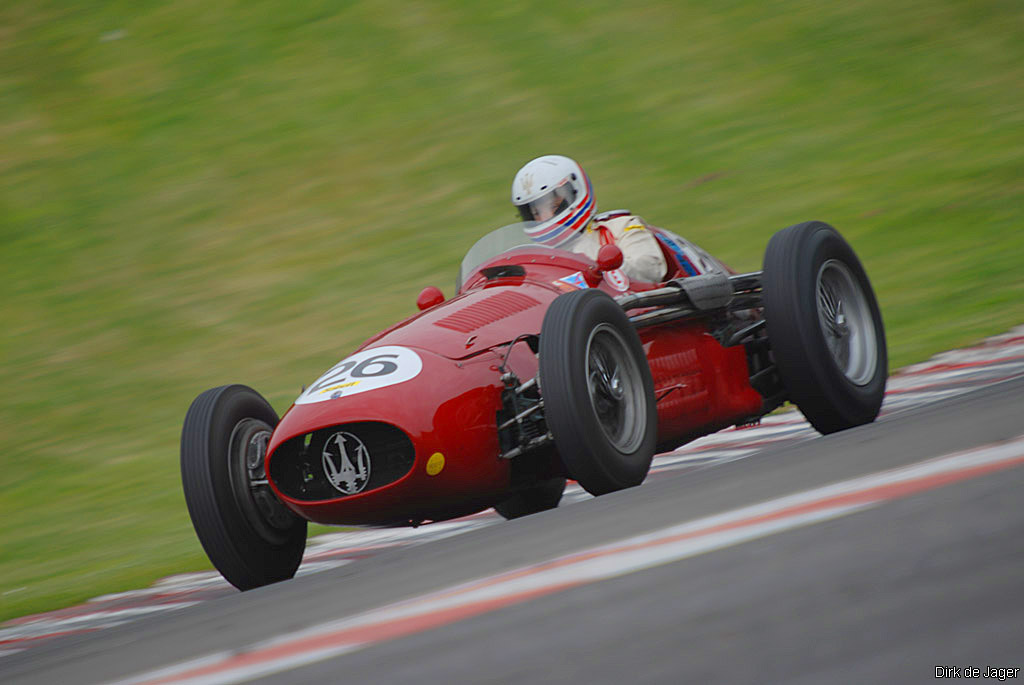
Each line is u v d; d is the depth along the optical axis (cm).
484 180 5906
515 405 1405
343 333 4559
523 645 475
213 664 599
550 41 7188
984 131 5656
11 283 5472
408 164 6162
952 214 4606
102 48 7656
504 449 1400
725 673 361
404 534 2103
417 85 6912
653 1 7525
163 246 5691
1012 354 2555
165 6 7994
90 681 684
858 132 5912
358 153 6331
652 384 1454
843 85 6438
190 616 1069
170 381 4378
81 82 7338
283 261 5372
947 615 370
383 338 1508
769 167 5628
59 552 2678
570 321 1340
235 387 1555
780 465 1005
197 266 5453
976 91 6203
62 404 4262
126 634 1055
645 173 5772
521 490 1486
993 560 431
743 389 1730
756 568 523
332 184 6072
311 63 7281
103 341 4828
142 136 6756
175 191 6194
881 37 6900
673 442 1627
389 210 5750
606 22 7338
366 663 508
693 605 480
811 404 1633
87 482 3431
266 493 1488
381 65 7138
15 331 5016
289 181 6162
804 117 6150
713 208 5275
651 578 562
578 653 440
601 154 6031
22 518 3141
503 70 6950
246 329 4762
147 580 2098
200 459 1442
